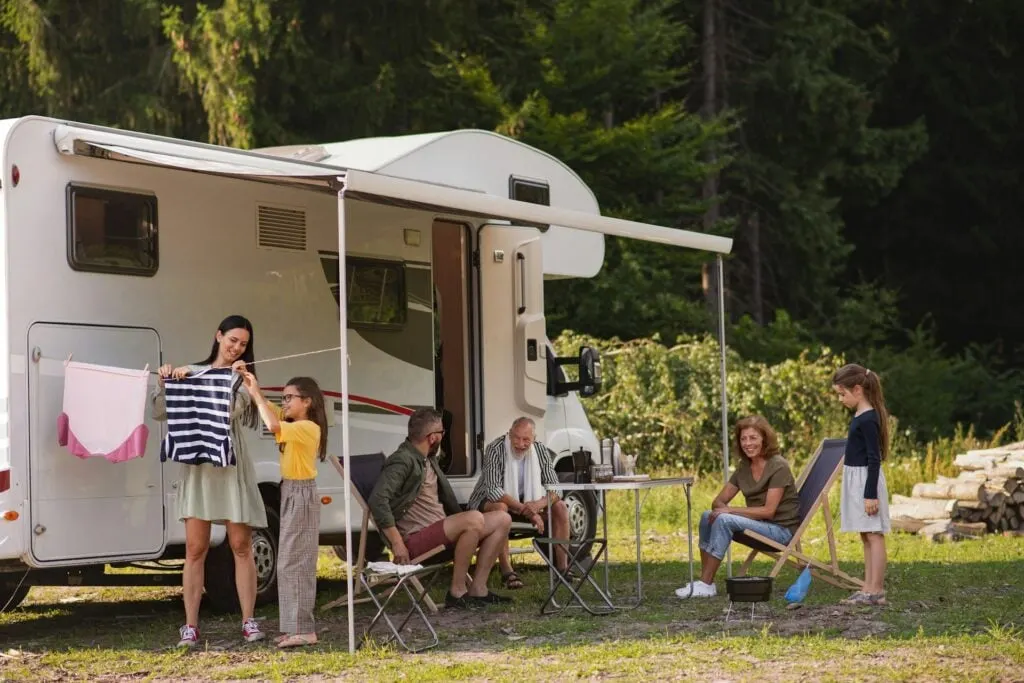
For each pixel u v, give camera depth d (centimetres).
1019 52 3030
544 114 2239
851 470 913
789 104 2753
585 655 754
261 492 968
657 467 1952
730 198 2808
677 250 2423
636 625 859
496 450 1002
